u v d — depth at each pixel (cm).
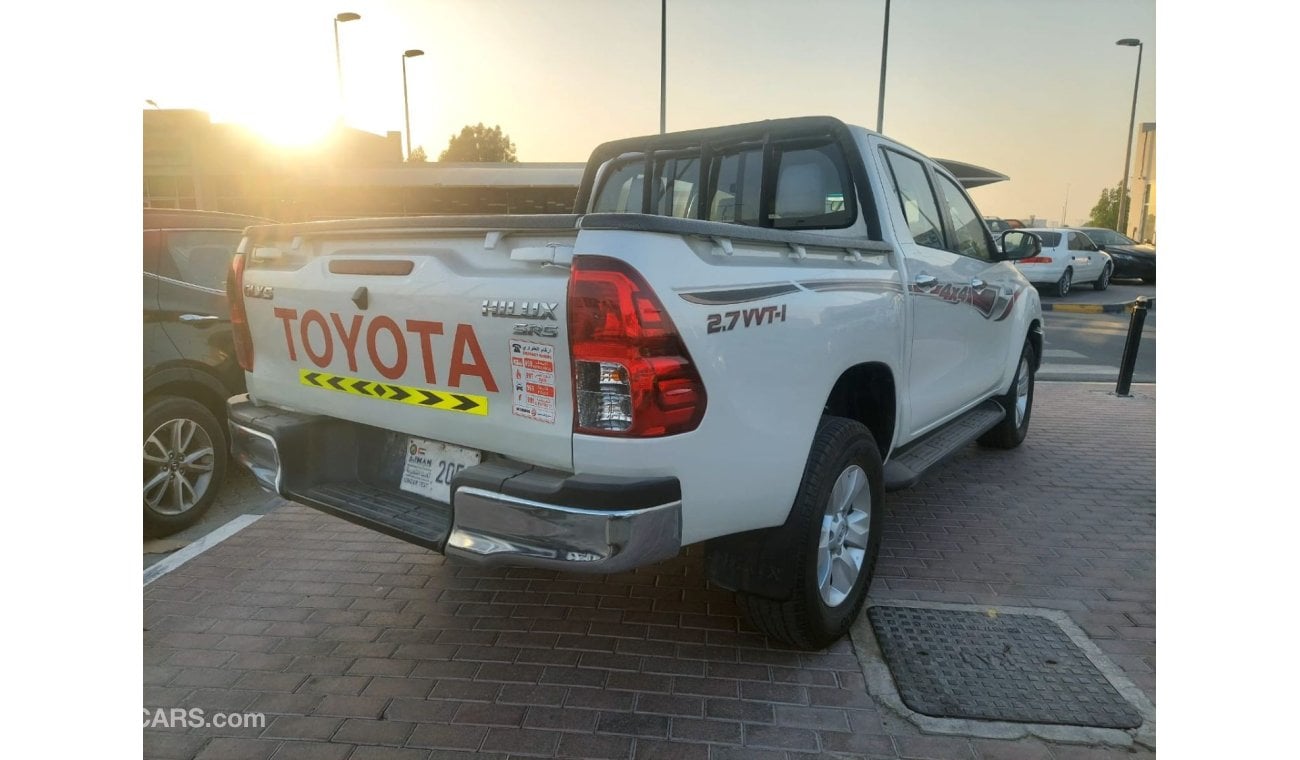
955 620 329
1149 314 1525
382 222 262
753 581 280
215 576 372
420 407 263
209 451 443
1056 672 289
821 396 284
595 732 257
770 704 271
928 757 244
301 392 308
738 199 397
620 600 348
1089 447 609
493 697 276
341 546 407
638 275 213
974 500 482
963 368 446
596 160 455
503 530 231
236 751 248
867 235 350
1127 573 377
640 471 221
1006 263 536
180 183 2859
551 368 226
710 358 232
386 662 298
